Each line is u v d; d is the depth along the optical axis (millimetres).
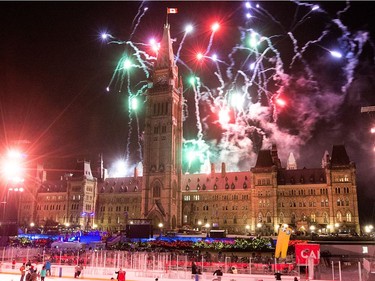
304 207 154500
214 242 89000
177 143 177875
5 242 93750
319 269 56938
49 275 61000
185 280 55781
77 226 172000
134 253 67125
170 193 165625
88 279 57938
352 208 146750
